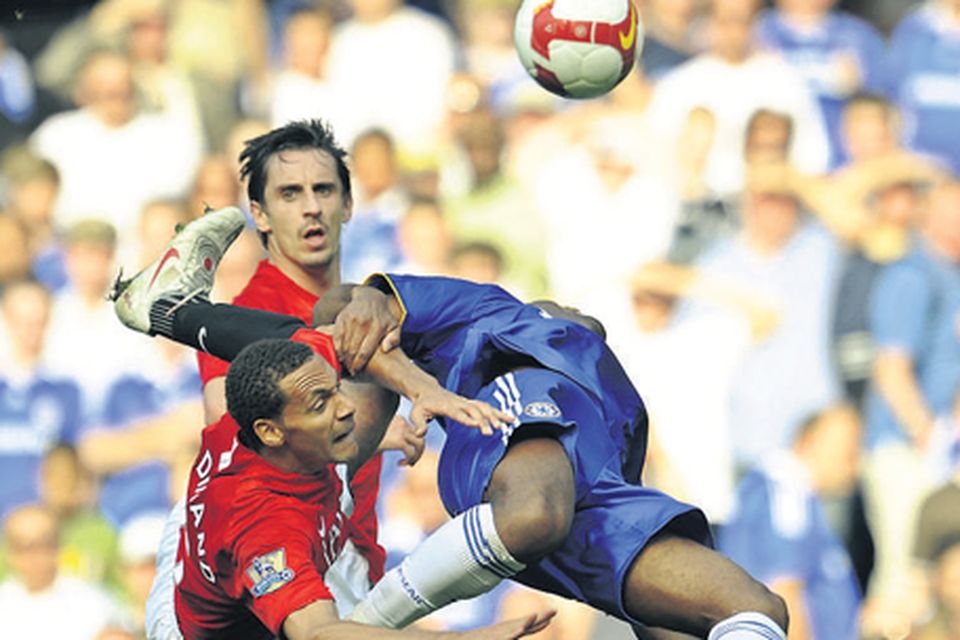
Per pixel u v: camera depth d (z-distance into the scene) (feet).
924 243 123.13
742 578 49.32
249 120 133.69
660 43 128.57
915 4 129.08
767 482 119.65
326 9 133.28
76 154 132.67
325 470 51.21
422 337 54.34
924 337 121.19
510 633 44.45
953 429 119.34
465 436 52.24
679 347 123.13
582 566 51.37
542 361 52.95
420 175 128.47
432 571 50.01
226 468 50.80
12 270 130.00
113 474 127.03
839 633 116.98
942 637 116.16
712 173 126.21
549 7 60.90
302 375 48.21
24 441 126.82
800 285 123.13
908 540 117.70
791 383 121.29
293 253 65.16
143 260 132.05
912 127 126.72
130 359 128.67
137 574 124.47
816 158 126.31
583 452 51.80
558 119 127.95
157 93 134.21
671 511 50.98
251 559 48.93
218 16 134.00
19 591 123.03
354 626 46.73
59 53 134.51
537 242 126.31
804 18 128.47
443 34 131.85
